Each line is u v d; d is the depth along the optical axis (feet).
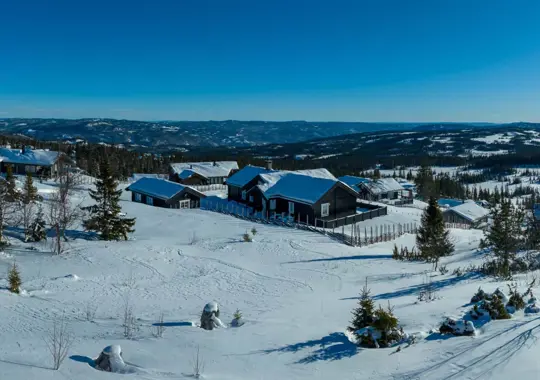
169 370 32.22
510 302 47.47
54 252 91.56
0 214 93.76
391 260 92.99
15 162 233.35
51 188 179.63
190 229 123.54
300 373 32.07
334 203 146.51
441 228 100.53
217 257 93.30
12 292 62.28
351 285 71.97
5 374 29.22
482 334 38.34
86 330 45.16
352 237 113.91
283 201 150.10
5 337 41.55
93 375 29.78
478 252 100.78
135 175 273.75
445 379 29.48
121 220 108.58
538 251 94.89
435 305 52.37
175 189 164.55
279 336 41.96
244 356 35.91
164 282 74.79
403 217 159.43
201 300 63.87
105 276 77.20
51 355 34.40
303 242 108.17
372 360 34.14
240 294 67.77
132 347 37.83
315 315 51.70
